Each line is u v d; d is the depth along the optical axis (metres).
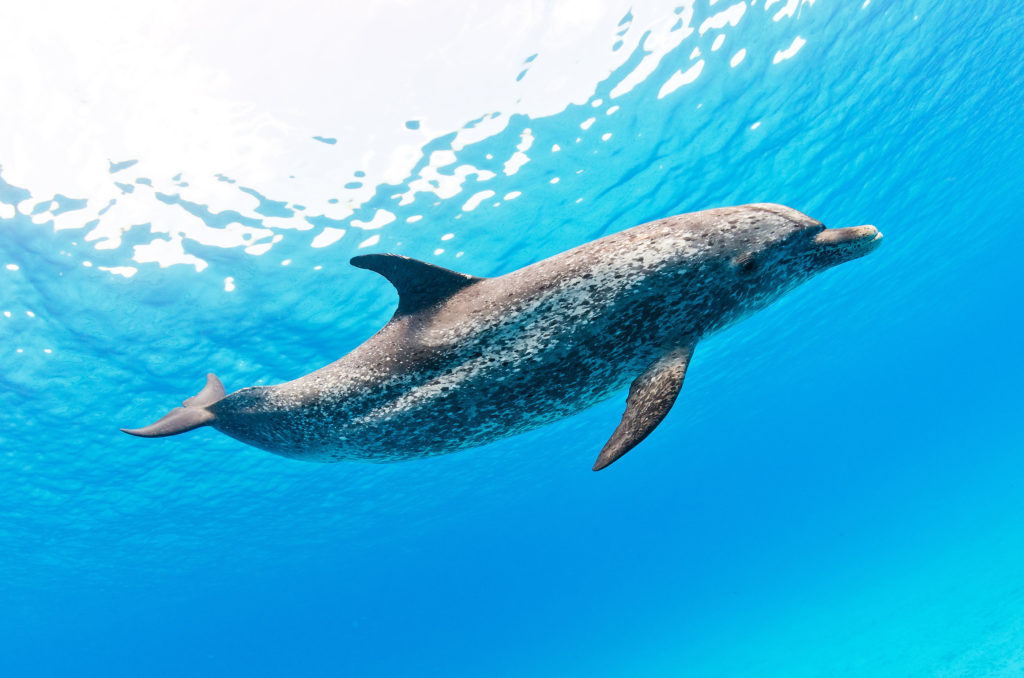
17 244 9.25
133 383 13.26
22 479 16.64
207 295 11.06
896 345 39.53
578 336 3.21
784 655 23.02
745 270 3.43
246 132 8.53
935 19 11.81
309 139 8.87
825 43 10.95
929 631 16.80
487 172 10.32
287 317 12.21
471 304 3.40
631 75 9.76
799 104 11.98
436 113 9.12
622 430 2.92
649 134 10.97
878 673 15.66
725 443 44.09
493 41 8.57
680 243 3.36
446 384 3.35
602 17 8.80
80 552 24.08
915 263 25.36
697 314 3.34
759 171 13.55
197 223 9.55
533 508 38.62
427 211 10.64
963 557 22.28
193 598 36.16
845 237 3.55
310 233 10.28
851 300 25.08
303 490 22.12
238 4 7.32
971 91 15.09
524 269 3.42
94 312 10.84
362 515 27.44
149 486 18.62
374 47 8.14
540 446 25.39
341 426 3.68
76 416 13.99
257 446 4.28
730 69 10.45
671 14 9.12
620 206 12.54
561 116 9.91
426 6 7.94
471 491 29.19
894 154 15.81
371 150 9.27
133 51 7.39
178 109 8.04
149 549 25.23
